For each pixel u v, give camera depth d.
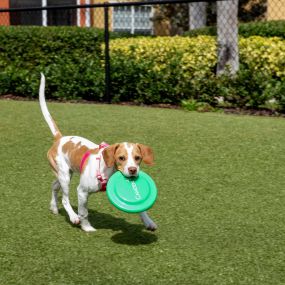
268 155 7.93
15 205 6.23
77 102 12.56
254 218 5.82
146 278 4.50
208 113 10.88
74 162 5.50
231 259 4.85
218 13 12.26
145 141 8.67
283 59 11.58
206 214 5.93
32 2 22.27
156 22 23.56
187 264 4.75
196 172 7.29
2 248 5.08
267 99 11.09
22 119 10.21
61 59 13.30
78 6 12.57
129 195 5.04
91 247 5.09
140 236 5.36
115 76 12.22
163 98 11.95
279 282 4.46
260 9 21.70
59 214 5.99
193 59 11.88
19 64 14.35
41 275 4.56
